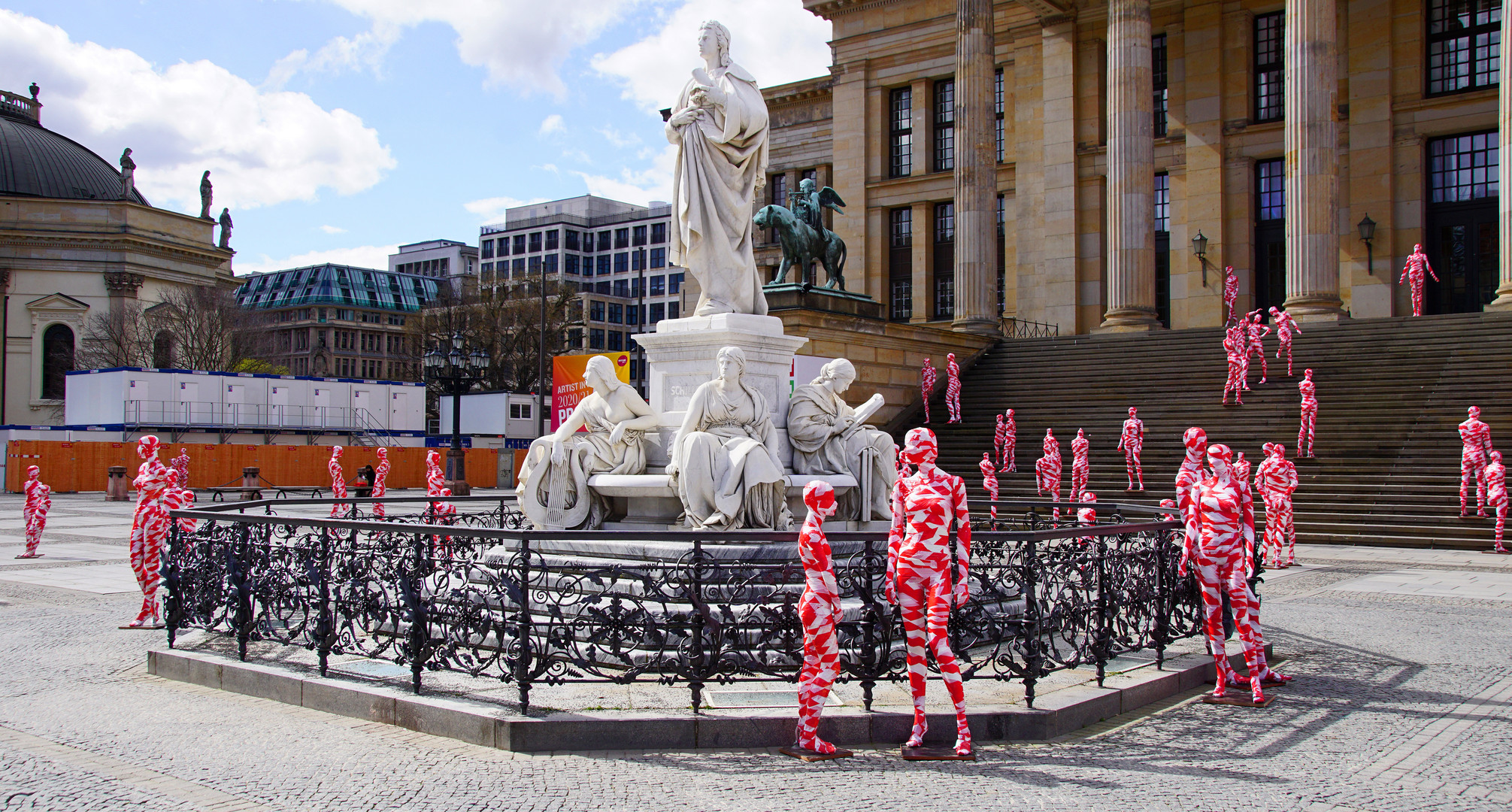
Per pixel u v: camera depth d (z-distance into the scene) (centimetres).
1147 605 822
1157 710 752
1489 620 1162
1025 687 707
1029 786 570
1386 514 2058
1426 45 3572
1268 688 825
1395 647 998
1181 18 4038
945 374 3362
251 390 4853
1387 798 562
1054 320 4222
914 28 4712
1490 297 3466
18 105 8756
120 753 631
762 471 835
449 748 634
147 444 1124
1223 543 779
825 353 2923
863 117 4881
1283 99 3866
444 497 1232
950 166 4669
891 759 619
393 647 763
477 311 6856
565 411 2980
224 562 853
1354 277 3622
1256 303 3891
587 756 617
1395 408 2439
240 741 652
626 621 661
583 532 653
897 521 641
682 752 628
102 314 6962
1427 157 3578
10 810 529
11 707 747
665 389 947
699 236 957
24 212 7006
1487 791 577
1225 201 3916
